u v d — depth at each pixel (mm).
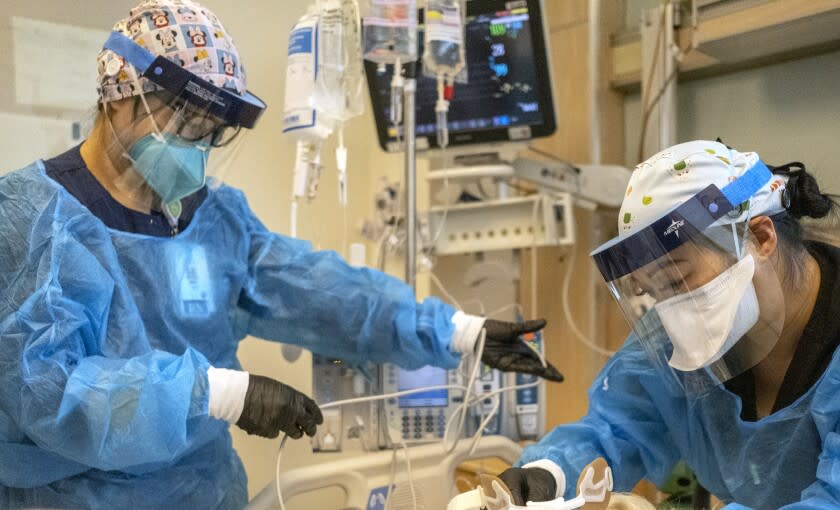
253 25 2178
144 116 1289
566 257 2352
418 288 2613
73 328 1179
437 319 1634
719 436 1283
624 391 1404
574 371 2346
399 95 1787
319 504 1927
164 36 1307
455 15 1756
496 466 2033
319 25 1660
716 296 1124
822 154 1986
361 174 2584
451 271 2549
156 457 1181
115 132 1317
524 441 1930
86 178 1351
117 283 1293
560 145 2416
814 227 1289
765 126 2096
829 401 1065
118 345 1286
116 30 1335
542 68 2012
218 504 1461
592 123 2348
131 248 1344
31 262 1175
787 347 1227
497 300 2467
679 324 1160
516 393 1920
